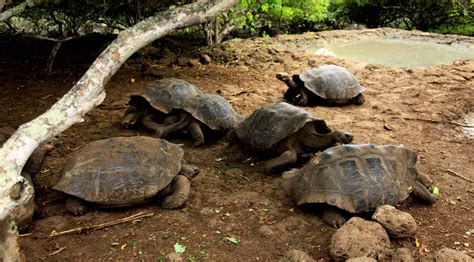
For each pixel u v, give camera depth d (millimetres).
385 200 4215
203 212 4469
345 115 7531
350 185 4180
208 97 6516
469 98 8219
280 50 12523
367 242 3662
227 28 13930
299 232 4164
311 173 4398
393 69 10438
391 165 4395
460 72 9992
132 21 12250
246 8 13805
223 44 13242
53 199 4727
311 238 4082
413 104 8000
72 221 4301
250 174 5422
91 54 11602
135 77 9953
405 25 21203
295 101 8078
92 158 4469
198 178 5238
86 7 10117
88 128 6875
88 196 4258
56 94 8648
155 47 12938
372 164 4305
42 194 4836
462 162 5699
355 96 7910
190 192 4883
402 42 15375
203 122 6148
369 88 9117
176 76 10000
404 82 9422
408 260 3500
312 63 11141
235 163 5754
